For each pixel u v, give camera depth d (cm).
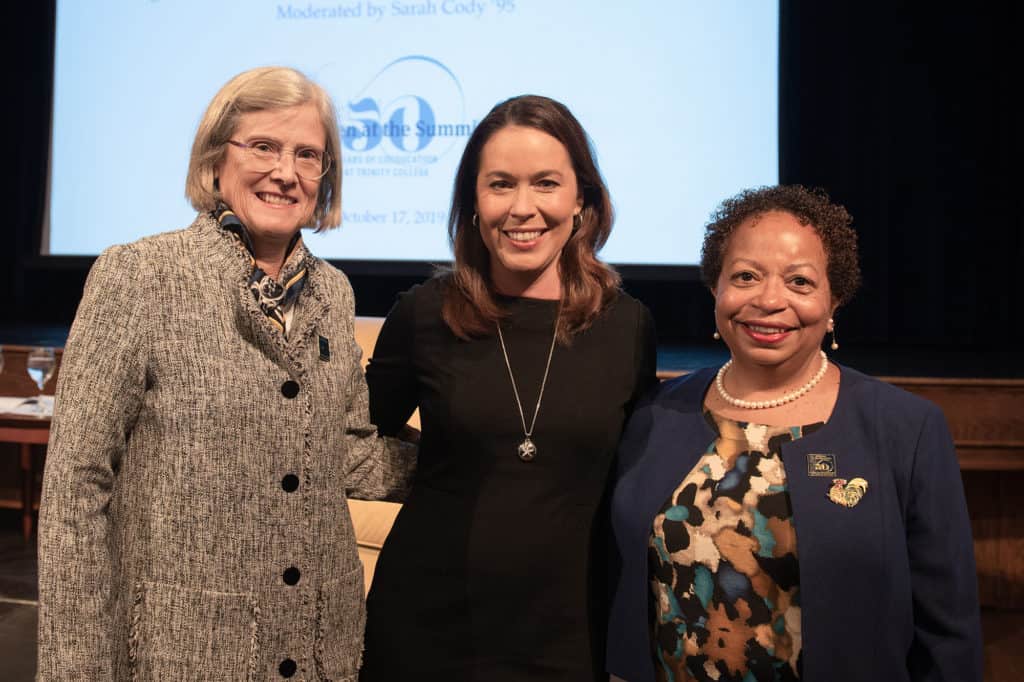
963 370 389
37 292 723
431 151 524
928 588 128
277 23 540
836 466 131
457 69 519
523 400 155
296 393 135
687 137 504
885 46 572
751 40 496
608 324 164
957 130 571
